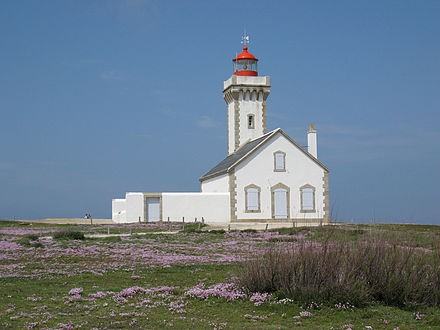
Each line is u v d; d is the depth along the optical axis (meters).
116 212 63.84
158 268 23.34
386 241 17.83
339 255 16.97
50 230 46.16
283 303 15.89
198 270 22.88
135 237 37.59
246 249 30.59
